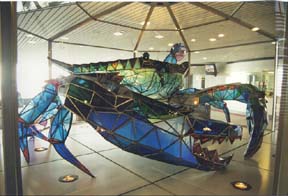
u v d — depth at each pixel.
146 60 5.10
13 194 2.33
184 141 3.46
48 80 4.09
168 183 3.20
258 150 4.68
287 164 2.68
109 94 3.57
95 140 5.55
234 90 4.78
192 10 4.72
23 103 4.85
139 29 6.01
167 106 3.73
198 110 5.10
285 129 2.64
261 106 4.50
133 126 3.50
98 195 2.84
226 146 5.07
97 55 8.31
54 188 3.00
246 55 8.39
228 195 2.87
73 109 3.32
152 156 3.51
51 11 4.46
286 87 2.65
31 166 3.77
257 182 3.24
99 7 4.47
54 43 7.03
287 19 2.71
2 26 2.22
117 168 3.75
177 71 5.41
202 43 7.34
